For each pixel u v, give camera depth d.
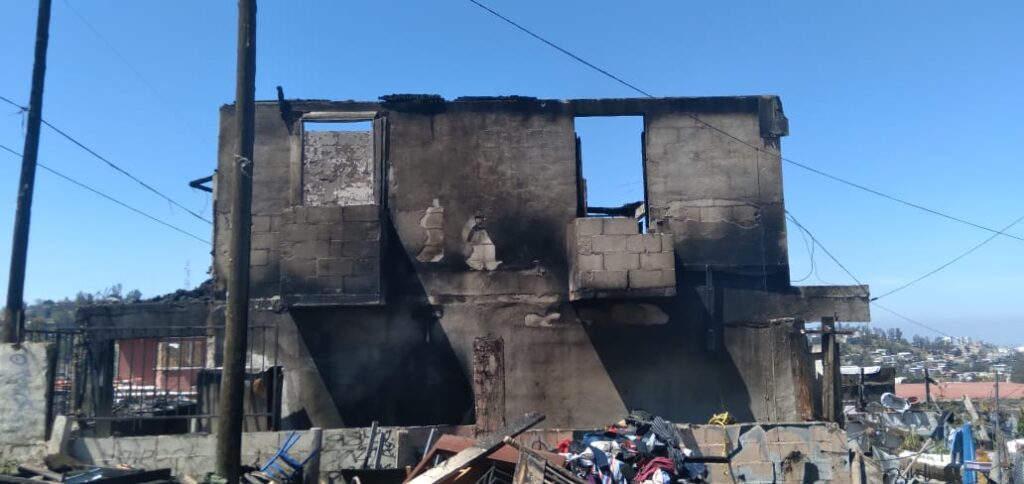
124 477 8.63
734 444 11.50
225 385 8.85
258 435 11.02
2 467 10.07
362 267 13.20
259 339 13.62
